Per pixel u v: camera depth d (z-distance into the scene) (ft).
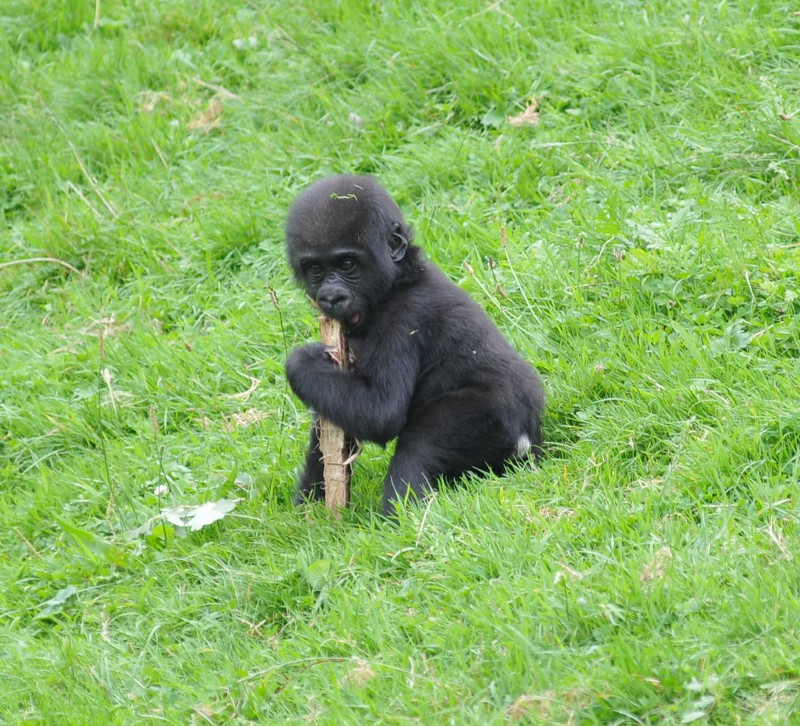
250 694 28.55
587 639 27.27
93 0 70.33
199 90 63.46
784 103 48.44
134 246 54.29
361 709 26.96
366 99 57.77
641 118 50.78
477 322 37.17
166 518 37.27
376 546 32.65
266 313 48.16
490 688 26.40
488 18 59.06
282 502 39.01
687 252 42.09
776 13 53.72
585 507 31.94
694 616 26.73
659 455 35.04
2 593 36.94
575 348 40.73
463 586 30.22
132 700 30.12
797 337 37.73
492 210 49.65
